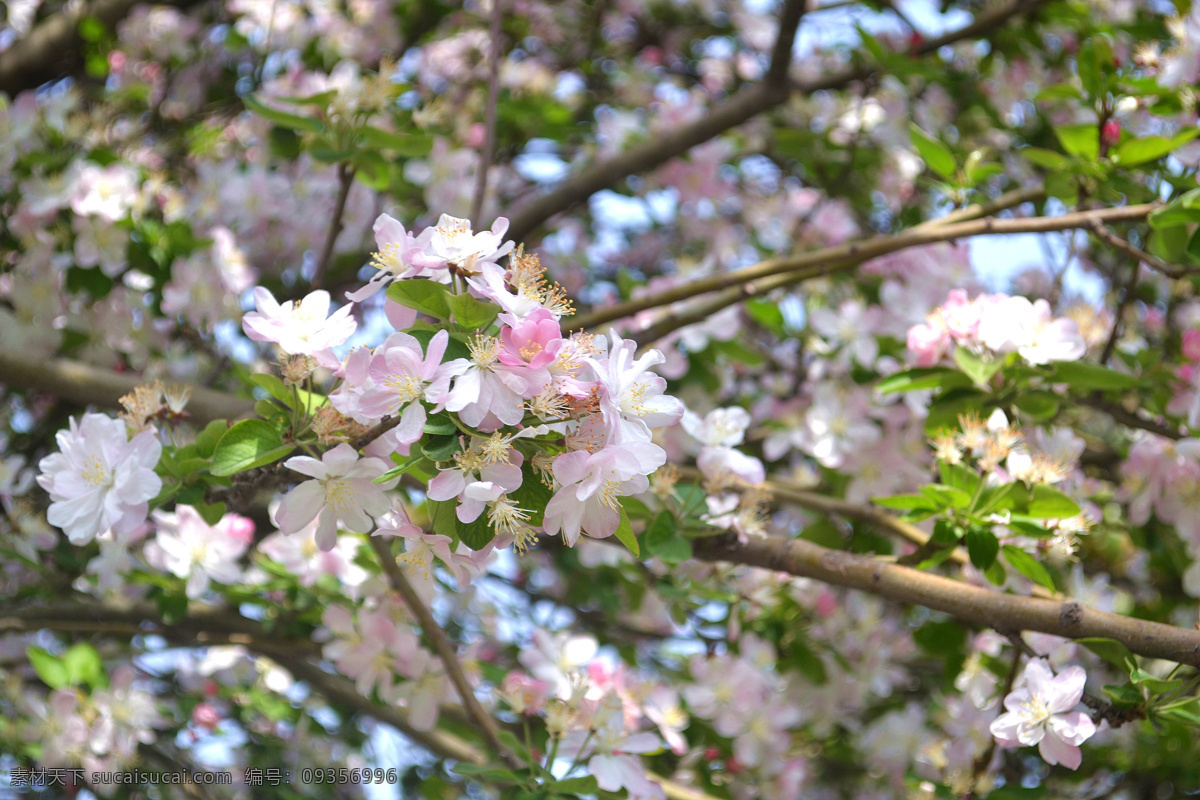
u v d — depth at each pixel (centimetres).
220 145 206
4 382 141
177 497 117
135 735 157
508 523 107
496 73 144
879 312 151
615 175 190
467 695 131
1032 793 126
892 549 151
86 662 153
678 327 144
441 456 106
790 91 193
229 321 158
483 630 211
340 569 146
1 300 164
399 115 159
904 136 201
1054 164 138
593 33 251
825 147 204
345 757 224
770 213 228
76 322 154
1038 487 124
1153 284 197
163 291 155
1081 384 130
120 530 114
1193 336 138
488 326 108
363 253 197
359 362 107
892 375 132
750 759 150
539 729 132
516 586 211
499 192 225
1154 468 139
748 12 260
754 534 128
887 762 169
